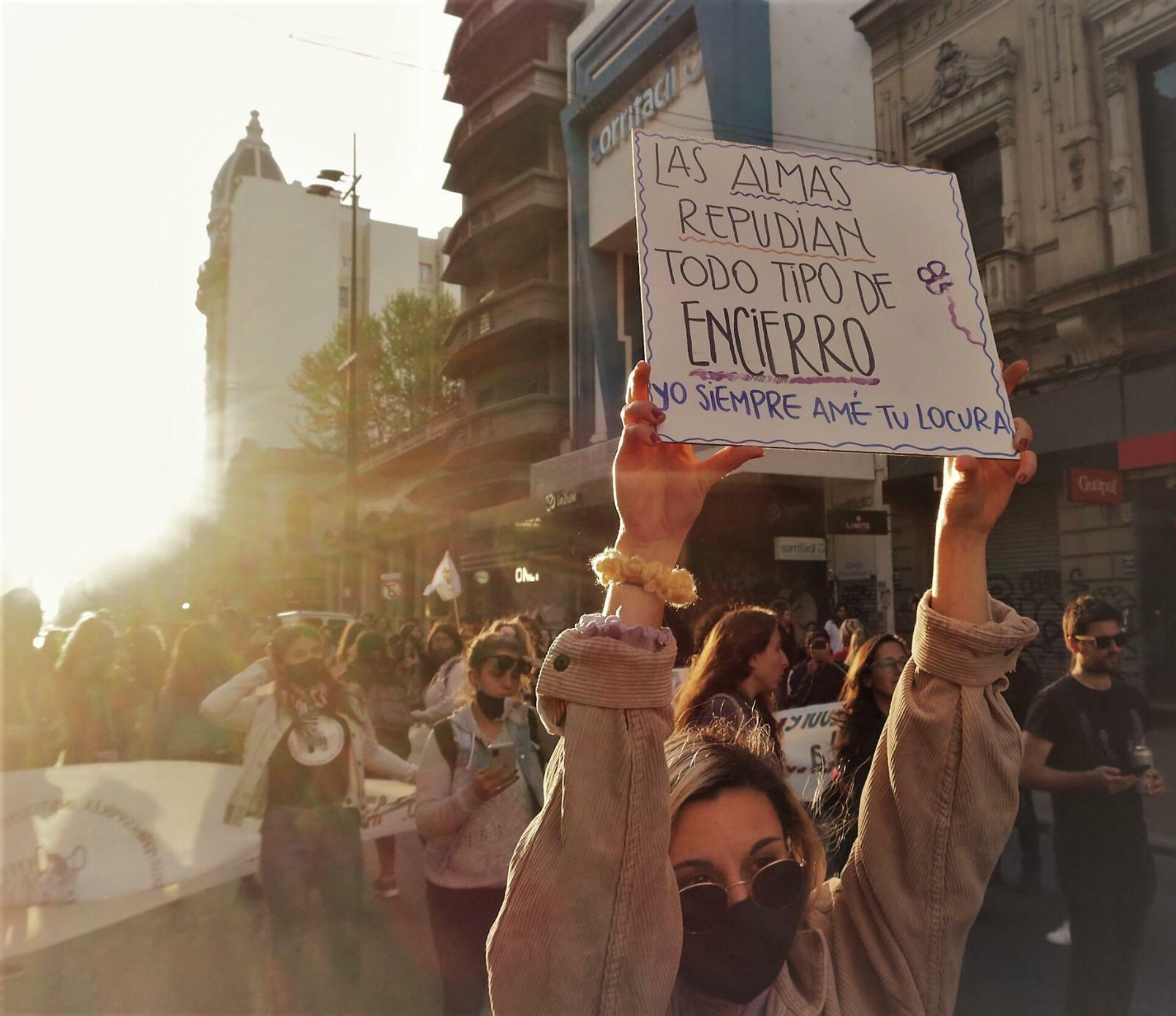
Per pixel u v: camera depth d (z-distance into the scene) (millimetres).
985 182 14328
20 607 4945
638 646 1155
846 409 1577
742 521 17656
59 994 4008
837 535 15930
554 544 21312
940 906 1377
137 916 4965
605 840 1095
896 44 15398
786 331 1596
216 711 3980
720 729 1474
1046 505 13289
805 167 1717
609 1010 1075
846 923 1474
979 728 1377
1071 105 12852
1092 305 12344
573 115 20453
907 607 15586
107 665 5992
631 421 1312
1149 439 11586
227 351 49219
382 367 35250
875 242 1712
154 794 4086
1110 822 3502
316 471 40062
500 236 23562
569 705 1135
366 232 49938
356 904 3846
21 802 3939
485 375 25250
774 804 1344
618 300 20375
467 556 25750
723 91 16312
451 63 25594
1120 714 3570
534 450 22781
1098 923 3479
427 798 3383
